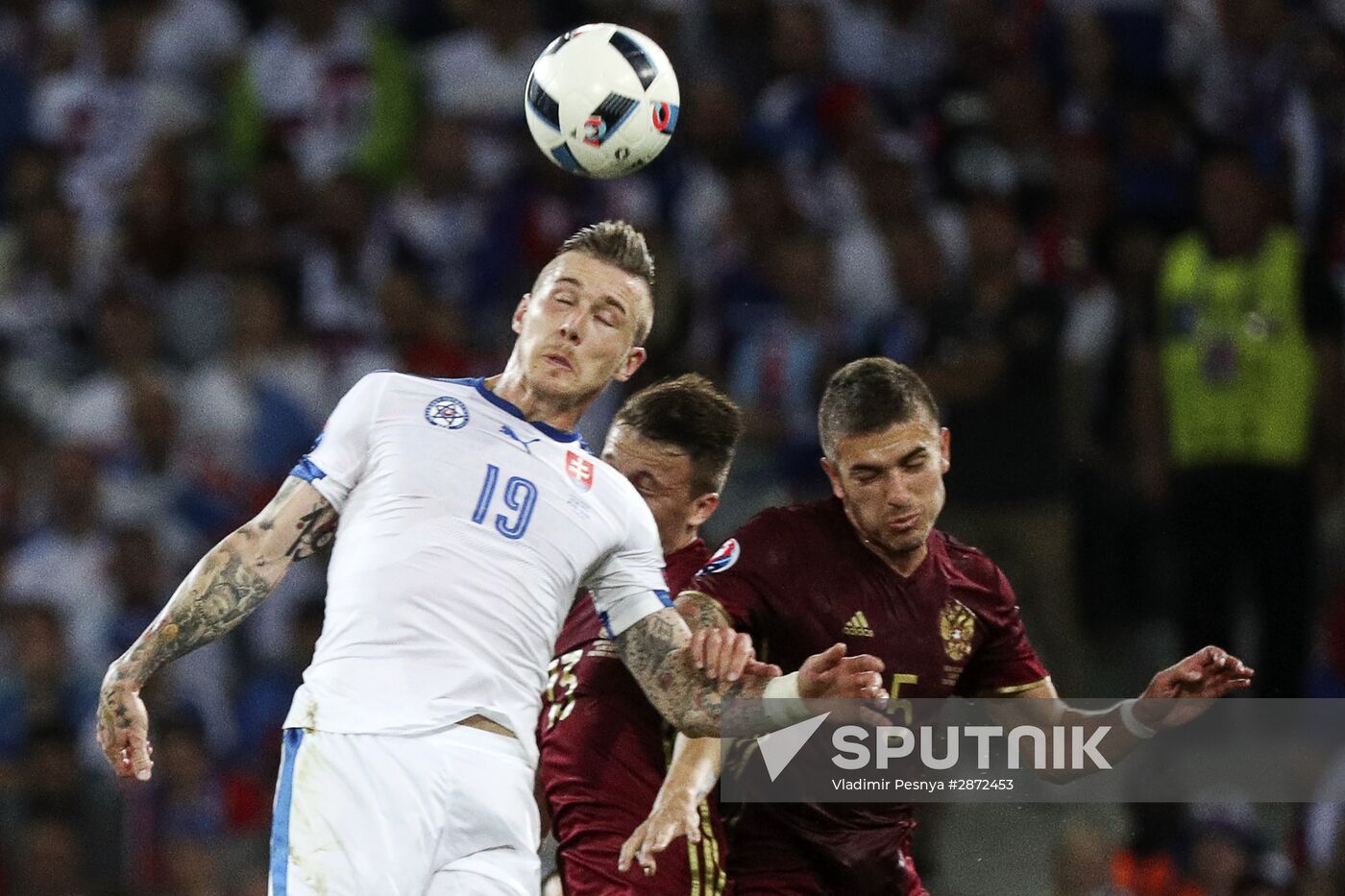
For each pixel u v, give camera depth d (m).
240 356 42.09
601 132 19.64
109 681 17.39
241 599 17.61
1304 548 34.47
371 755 17.17
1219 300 34.88
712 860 19.48
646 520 18.66
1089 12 44.50
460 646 17.52
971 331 35.56
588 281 18.31
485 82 46.91
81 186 48.97
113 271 45.50
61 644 38.09
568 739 19.94
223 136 48.94
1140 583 36.16
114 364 43.34
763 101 45.38
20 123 50.50
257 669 37.69
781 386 37.88
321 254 43.81
